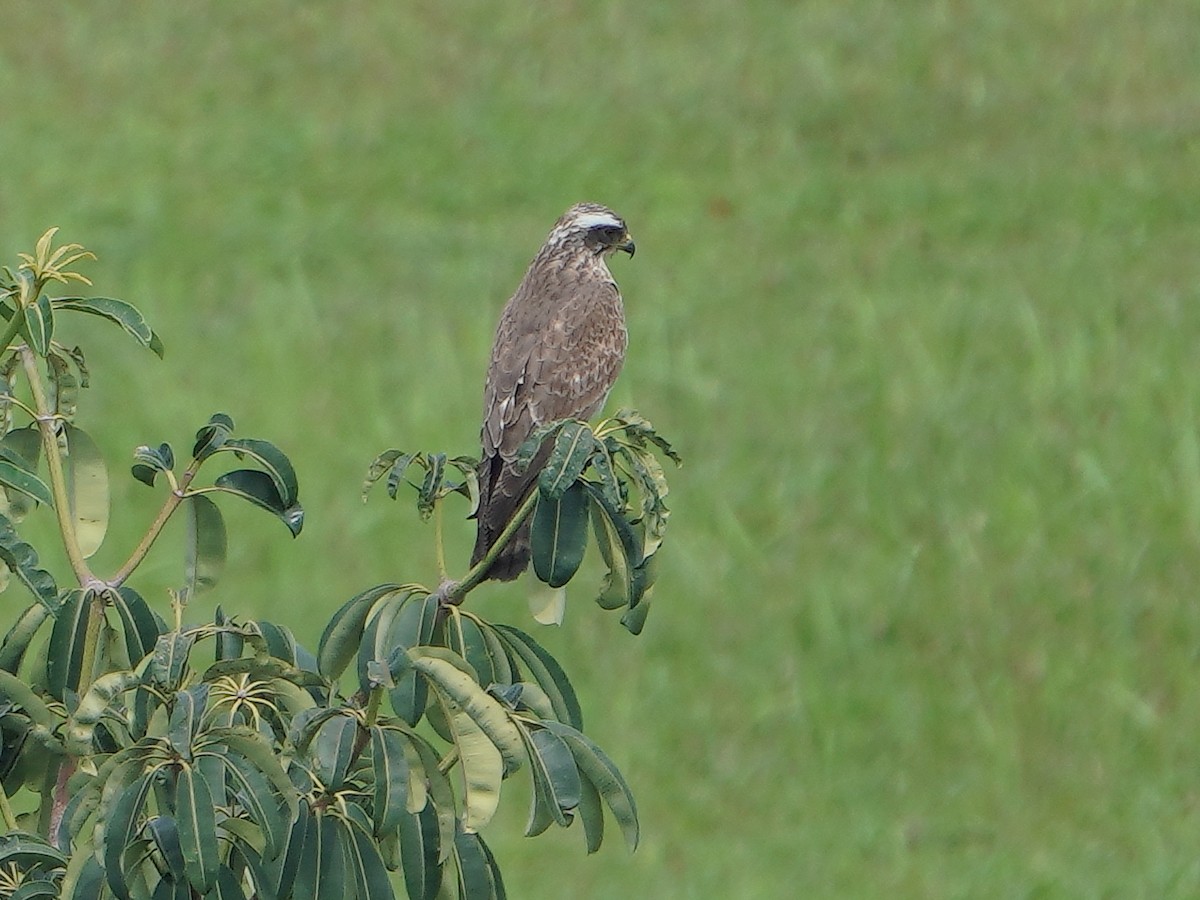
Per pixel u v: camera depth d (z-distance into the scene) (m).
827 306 21.72
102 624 6.34
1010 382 19.34
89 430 18.56
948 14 31.62
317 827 5.59
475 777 5.53
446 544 16.53
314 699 6.17
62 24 32.03
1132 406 18.52
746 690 14.52
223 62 30.59
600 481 6.22
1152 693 14.52
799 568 16.06
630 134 27.72
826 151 27.09
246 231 24.33
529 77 29.86
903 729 14.05
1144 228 24.00
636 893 12.41
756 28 31.44
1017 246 23.66
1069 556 16.09
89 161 26.80
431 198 25.67
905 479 17.34
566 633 15.24
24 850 5.73
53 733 6.08
